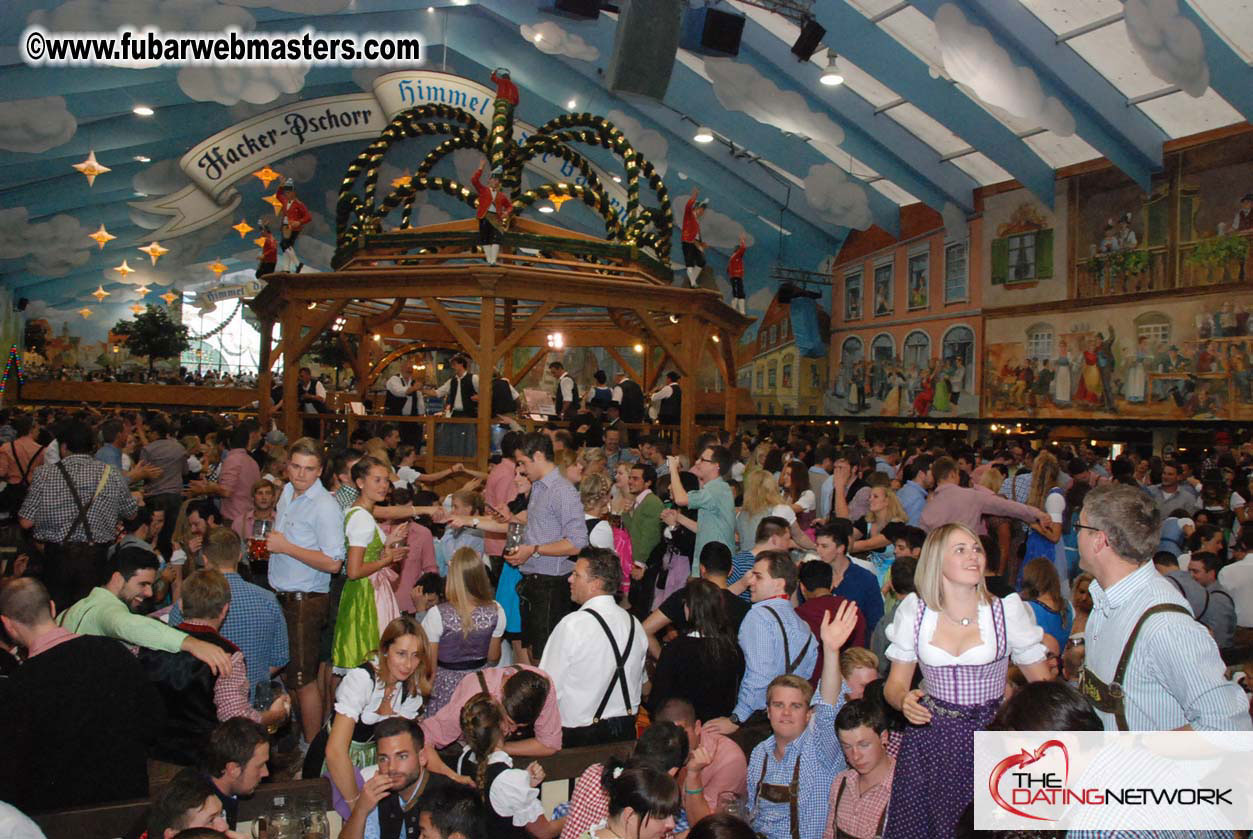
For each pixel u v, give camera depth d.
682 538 7.41
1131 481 10.16
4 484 8.88
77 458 6.51
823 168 22.39
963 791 2.97
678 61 20.38
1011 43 15.91
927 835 3.04
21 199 23.91
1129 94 17.03
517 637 6.90
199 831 2.74
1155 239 18.28
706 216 26.06
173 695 4.08
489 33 20.72
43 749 3.53
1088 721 2.53
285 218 12.24
